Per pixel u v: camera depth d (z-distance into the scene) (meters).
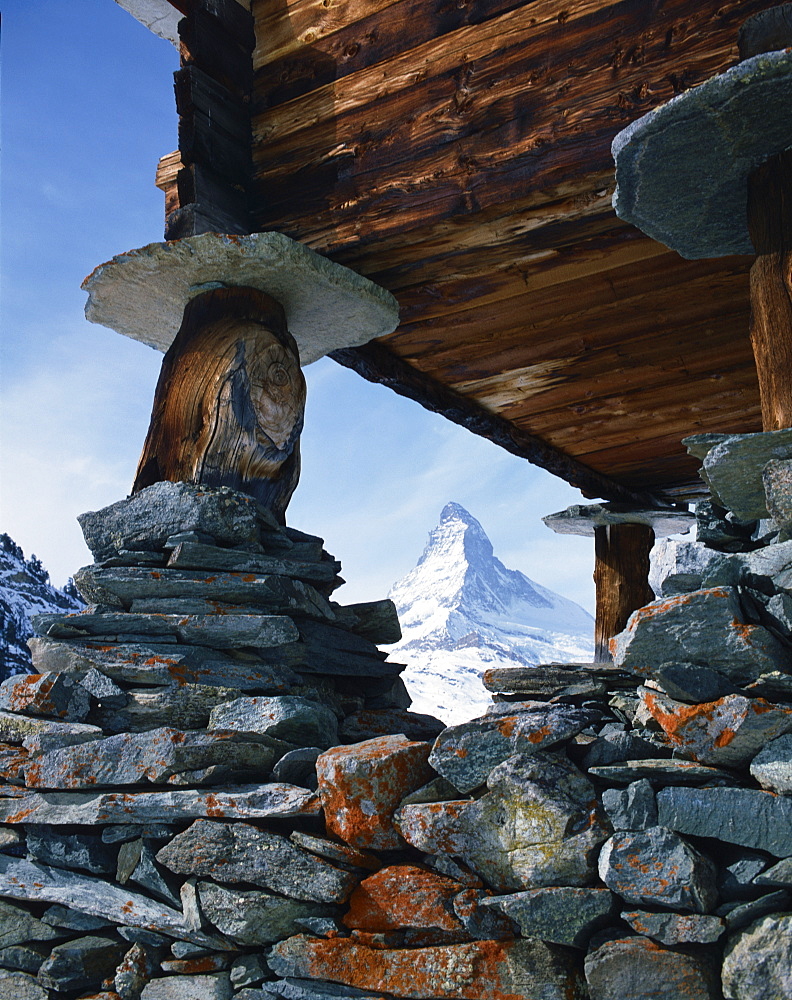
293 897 2.71
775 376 2.48
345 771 2.72
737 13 3.12
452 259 3.96
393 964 2.54
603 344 4.94
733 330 4.79
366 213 3.75
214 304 3.74
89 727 3.17
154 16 4.18
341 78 3.94
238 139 4.04
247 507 3.41
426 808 2.60
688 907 2.20
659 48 3.24
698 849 2.27
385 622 3.94
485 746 2.59
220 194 3.88
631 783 2.39
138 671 3.17
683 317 4.64
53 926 3.11
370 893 2.65
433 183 3.61
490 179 3.48
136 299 3.91
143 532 3.43
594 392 5.56
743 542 2.64
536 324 4.69
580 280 4.23
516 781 2.48
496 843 2.50
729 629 2.32
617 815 2.35
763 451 2.36
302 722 3.09
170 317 4.08
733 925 2.18
